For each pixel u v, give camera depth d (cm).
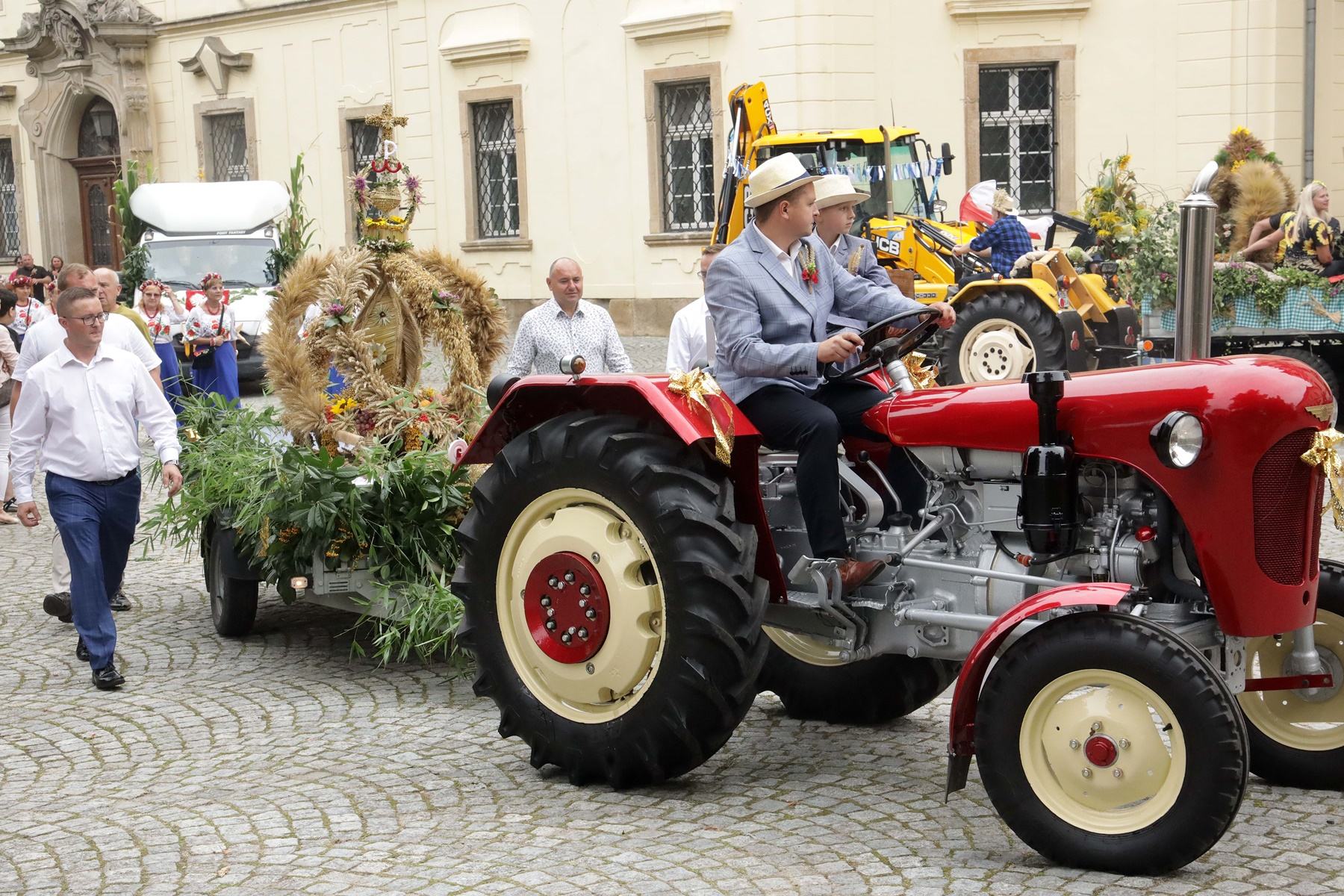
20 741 557
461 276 725
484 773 509
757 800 477
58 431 638
